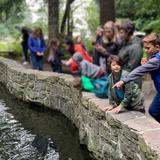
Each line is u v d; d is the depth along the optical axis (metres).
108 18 12.82
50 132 7.97
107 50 6.85
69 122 8.27
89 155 6.60
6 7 16.73
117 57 5.57
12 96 11.08
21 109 9.73
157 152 4.10
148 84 9.43
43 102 9.51
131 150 4.93
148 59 5.25
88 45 16.22
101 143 6.04
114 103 5.77
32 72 9.98
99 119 6.03
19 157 6.78
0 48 20.58
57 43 11.03
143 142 4.47
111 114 5.51
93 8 26.27
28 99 10.02
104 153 5.94
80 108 7.23
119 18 16.17
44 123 8.56
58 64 10.98
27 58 15.93
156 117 5.45
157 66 4.96
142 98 5.62
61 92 8.67
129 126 4.91
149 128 4.78
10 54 19.02
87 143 6.77
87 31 26.75
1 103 10.34
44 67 13.88
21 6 18.06
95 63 7.31
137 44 6.05
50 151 6.97
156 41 5.05
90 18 26.12
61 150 7.00
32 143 7.38
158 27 12.93
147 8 12.97
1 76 12.81
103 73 6.43
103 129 5.89
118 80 5.57
